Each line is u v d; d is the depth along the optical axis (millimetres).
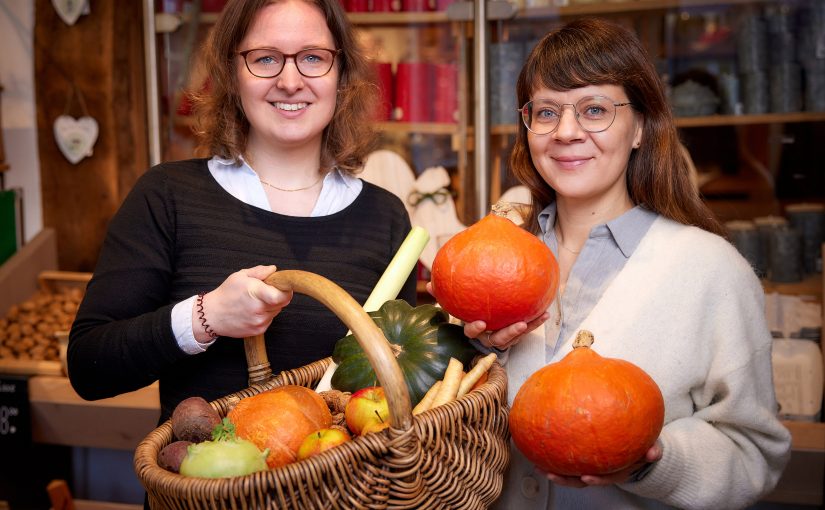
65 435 2525
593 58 1235
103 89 2979
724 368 1228
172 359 1214
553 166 1290
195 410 1002
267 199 1465
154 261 1360
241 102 1434
